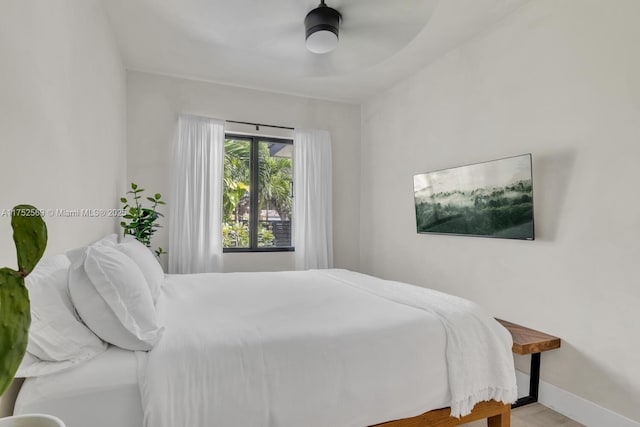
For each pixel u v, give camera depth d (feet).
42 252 2.06
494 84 8.45
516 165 7.61
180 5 7.79
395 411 4.51
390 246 12.41
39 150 4.21
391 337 4.75
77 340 3.66
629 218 5.89
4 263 3.35
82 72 6.09
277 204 13.32
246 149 12.94
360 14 7.91
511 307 7.95
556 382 7.00
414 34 8.71
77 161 5.81
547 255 7.21
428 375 4.78
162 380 3.51
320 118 13.56
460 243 9.43
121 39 9.26
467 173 8.95
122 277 4.13
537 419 6.64
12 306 1.90
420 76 10.98
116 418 3.38
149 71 11.16
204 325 4.62
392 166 12.33
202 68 10.95
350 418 4.21
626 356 5.90
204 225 11.53
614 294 6.07
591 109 6.45
